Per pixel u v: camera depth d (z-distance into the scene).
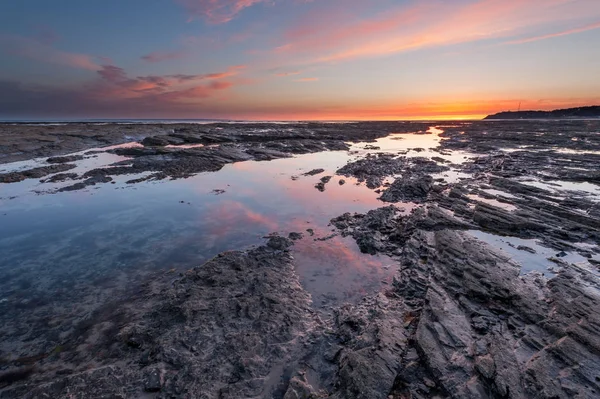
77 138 42.94
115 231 14.23
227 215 16.31
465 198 17.86
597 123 88.50
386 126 98.81
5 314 8.52
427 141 55.53
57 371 6.61
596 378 5.61
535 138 49.53
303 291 9.52
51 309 8.72
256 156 36.06
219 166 29.92
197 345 7.09
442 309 7.93
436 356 6.44
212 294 8.99
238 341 7.23
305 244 12.79
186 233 14.02
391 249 12.27
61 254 12.02
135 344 7.28
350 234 13.79
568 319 7.24
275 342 7.30
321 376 6.45
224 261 10.98
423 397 5.70
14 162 29.81
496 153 36.88
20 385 6.20
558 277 9.44
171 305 8.59
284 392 6.06
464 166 29.45
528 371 5.85
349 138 58.06
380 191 20.98
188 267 11.08
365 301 8.96
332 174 26.66
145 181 23.81
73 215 16.23
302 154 39.56
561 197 18.23
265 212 16.75
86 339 7.55
